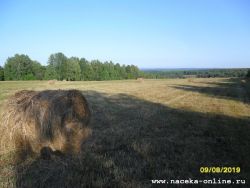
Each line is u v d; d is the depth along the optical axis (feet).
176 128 29.40
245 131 28.30
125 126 30.01
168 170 17.78
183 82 138.92
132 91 77.20
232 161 19.54
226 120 34.22
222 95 67.00
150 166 18.52
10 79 235.40
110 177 16.66
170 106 46.06
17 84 121.80
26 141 20.22
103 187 15.49
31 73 245.86
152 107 44.37
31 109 20.26
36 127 20.01
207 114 38.45
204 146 22.98
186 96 63.67
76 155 20.57
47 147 20.11
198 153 21.20
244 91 79.61
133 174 17.16
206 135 26.71
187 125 30.89
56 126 20.27
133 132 27.35
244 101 55.06
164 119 34.09
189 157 20.30
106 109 41.39
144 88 90.63
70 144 21.24
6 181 16.07
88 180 16.26
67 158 19.94
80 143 22.20
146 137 25.70
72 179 16.24
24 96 21.77
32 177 16.60
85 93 68.90
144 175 17.11
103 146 22.76
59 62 245.04
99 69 252.01
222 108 44.68
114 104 47.55
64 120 20.85
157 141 24.35
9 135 20.57
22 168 18.01
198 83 126.21
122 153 21.03
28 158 19.85
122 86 103.30
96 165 18.51
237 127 30.22
